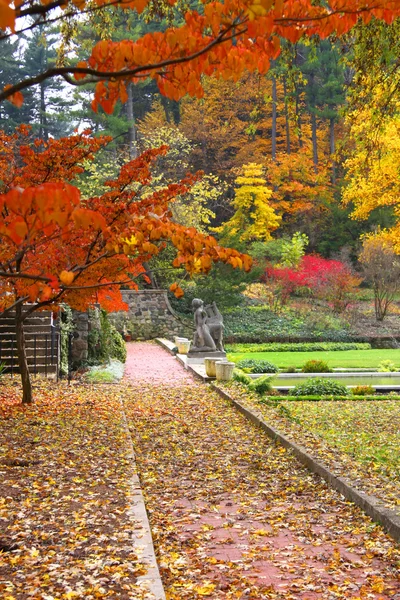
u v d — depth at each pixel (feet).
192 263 18.37
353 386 69.92
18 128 35.47
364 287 150.51
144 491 27.09
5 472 27.07
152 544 18.79
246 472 30.53
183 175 133.69
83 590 15.21
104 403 47.70
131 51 13.12
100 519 21.03
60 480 26.09
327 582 17.72
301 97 151.33
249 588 17.04
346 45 39.60
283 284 125.70
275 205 152.76
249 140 166.81
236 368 76.23
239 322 120.26
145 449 34.96
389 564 19.26
